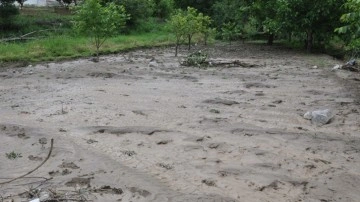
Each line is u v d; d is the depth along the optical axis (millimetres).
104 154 7094
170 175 6305
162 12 40750
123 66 17109
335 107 10461
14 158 6891
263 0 27344
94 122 8859
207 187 5918
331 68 17281
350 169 6688
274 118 9438
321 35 24922
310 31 24906
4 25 26578
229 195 5684
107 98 11070
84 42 22500
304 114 9656
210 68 17078
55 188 5758
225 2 35438
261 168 6645
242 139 7973
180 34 22500
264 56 22266
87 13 18203
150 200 5477
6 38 23422
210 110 9984
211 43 30594
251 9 28969
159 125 8742
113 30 19594
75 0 33281
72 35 26422
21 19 28484
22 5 33625
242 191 5820
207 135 8141
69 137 7906
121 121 8961
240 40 33625
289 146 7656
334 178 6336
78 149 7293
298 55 22891
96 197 5508
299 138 8094
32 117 9203
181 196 5605
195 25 23688
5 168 6469
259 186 5996
